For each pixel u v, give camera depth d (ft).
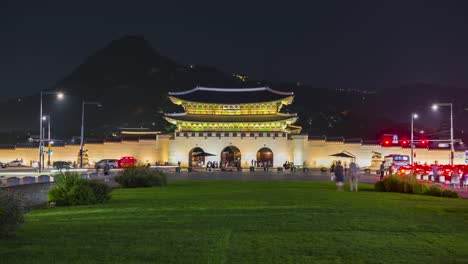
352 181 144.25
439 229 65.67
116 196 123.54
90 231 63.52
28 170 307.37
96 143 393.50
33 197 118.93
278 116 398.83
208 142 386.93
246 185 170.91
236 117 401.90
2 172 278.67
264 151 404.16
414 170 237.25
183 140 387.75
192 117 399.85
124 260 47.44
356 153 386.11
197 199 110.83
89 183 107.55
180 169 326.03
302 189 148.15
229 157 409.69
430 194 133.59
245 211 85.71
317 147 385.29
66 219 76.74
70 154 391.04
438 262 47.26
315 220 73.72
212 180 211.82
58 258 47.93
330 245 54.80
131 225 68.85
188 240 57.26
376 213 82.43
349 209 88.53
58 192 103.50
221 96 420.77
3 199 59.52
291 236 60.03
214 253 50.55
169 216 79.05
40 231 63.36
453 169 216.33
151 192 137.90
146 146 392.06
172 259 47.91
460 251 52.06
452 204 101.35
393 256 49.65
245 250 52.06
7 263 45.70
